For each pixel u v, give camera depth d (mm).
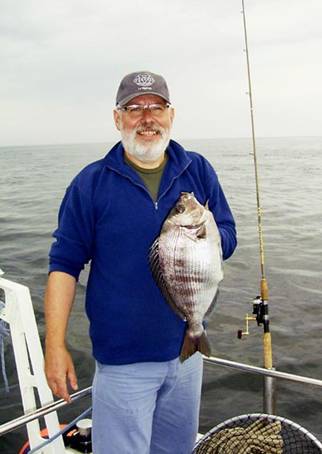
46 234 15148
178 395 2596
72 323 7430
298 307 8016
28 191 28578
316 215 18391
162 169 2475
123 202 2352
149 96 2328
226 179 33375
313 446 2318
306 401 5199
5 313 2801
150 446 2732
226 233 2615
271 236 14414
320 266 10766
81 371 6020
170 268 2324
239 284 9352
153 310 2381
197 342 2389
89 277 2480
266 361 3018
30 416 2436
